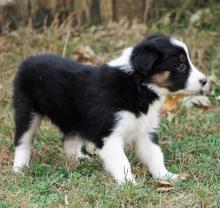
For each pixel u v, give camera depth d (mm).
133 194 8609
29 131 10227
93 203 8586
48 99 9977
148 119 9461
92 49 14578
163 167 9586
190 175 9586
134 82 9188
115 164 9156
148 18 15812
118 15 15641
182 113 12133
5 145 10984
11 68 13844
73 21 15445
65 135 10438
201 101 12523
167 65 9195
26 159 10211
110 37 14938
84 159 10383
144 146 9688
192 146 10641
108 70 9391
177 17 15734
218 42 14836
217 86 13219
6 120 11906
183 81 9312
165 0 15969
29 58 10320
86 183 9086
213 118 11867
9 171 9844
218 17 15773
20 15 15250
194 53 14211
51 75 9914
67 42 14508
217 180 9297
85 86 9570
